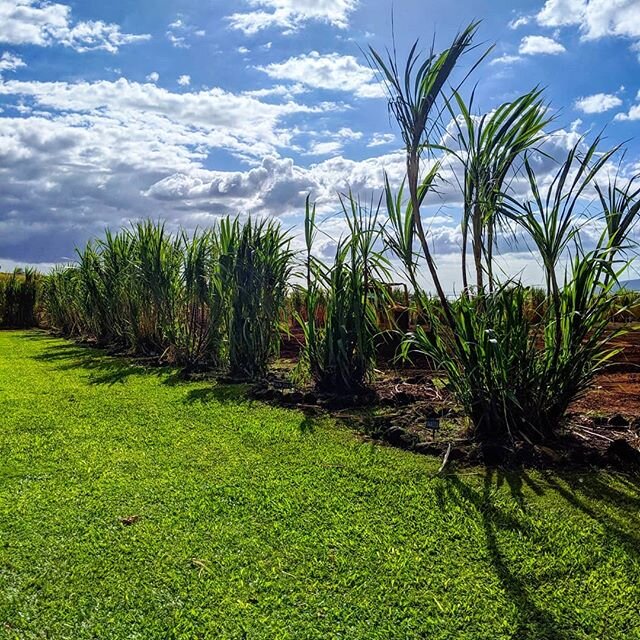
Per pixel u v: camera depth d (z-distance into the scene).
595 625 2.10
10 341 11.38
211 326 7.47
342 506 3.10
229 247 7.00
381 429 4.42
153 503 3.14
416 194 4.09
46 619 2.16
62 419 4.86
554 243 3.83
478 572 2.45
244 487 3.36
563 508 3.05
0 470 3.65
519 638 2.04
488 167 4.06
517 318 3.96
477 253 4.15
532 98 3.87
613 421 4.38
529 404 4.02
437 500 3.17
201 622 2.14
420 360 7.29
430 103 4.03
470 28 3.94
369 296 5.76
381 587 2.34
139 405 5.35
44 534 2.79
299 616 2.16
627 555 2.58
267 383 6.30
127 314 9.49
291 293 7.39
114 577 2.43
